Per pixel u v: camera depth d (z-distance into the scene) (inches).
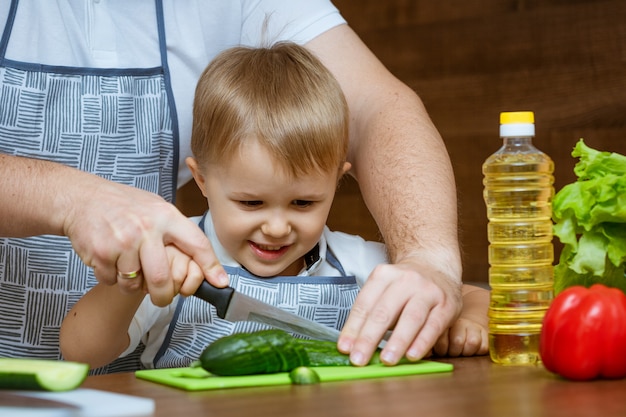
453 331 66.4
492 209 62.9
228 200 73.0
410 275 61.6
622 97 135.0
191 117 82.4
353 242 83.5
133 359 79.4
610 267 64.2
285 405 46.9
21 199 59.7
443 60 153.4
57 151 78.4
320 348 59.0
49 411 43.3
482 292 77.9
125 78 79.4
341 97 75.9
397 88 82.3
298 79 74.4
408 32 157.4
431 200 71.7
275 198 71.7
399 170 74.5
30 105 77.2
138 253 57.1
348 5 164.9
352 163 82.0
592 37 137.3
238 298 58.5
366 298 60.8
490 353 62.7
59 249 77.4
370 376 55.9
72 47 78.5
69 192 59.7
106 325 68.8
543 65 142.5
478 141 150.2
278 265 75.6
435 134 78.2
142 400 45.8
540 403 46.7
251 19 85.3
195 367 57.8
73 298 78.2
